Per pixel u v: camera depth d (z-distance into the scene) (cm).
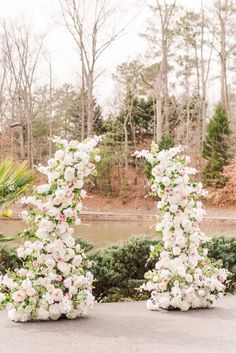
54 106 5297
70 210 580
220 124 3669
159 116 3803
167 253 651
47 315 560
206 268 675
